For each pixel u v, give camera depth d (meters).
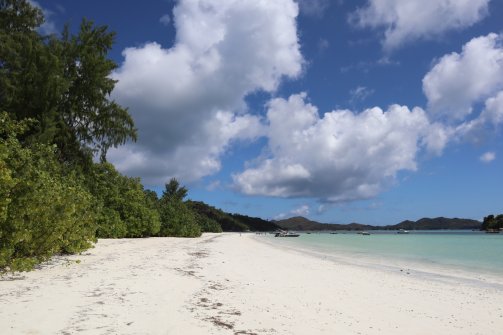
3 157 10.45
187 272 13.28
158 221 43.66
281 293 10.54
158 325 6.59
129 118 37.03
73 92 34.88
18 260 10.50
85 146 35.00
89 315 6.84
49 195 12.44
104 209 32.88
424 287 12.94
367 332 7.21
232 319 7.42
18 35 31.70
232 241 48.22
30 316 6.55
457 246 41.81
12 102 28.81
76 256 16.33
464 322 8.32
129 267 13.56
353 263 21.05
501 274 16.86
